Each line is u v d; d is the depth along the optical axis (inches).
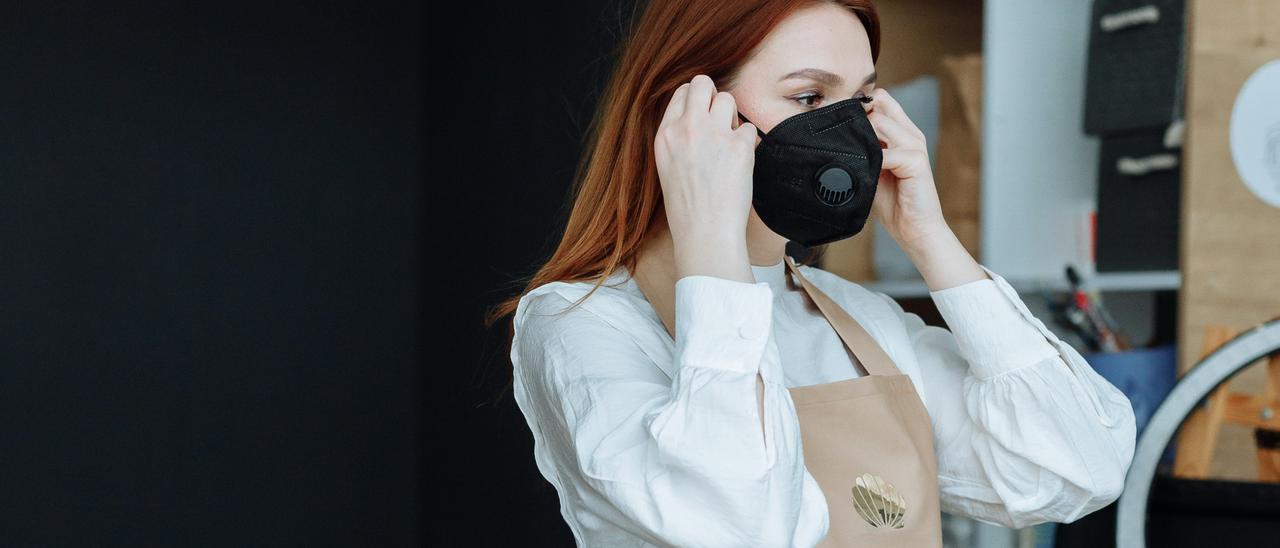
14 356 109.3
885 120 51.0
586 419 41.6
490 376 123.8
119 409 115.0
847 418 47.3
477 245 127.7
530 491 116.7
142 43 117.3
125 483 115.2
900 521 46.4
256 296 124.2
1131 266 86.6
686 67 47.9
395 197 134.5
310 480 127.3
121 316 115.3
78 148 113.3
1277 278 78.1
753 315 40.1
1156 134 85.4
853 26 47.4
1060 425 48.4
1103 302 98.0
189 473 119.2
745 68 46.6
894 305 56.3
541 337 46.5
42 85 111.5
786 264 53.9
